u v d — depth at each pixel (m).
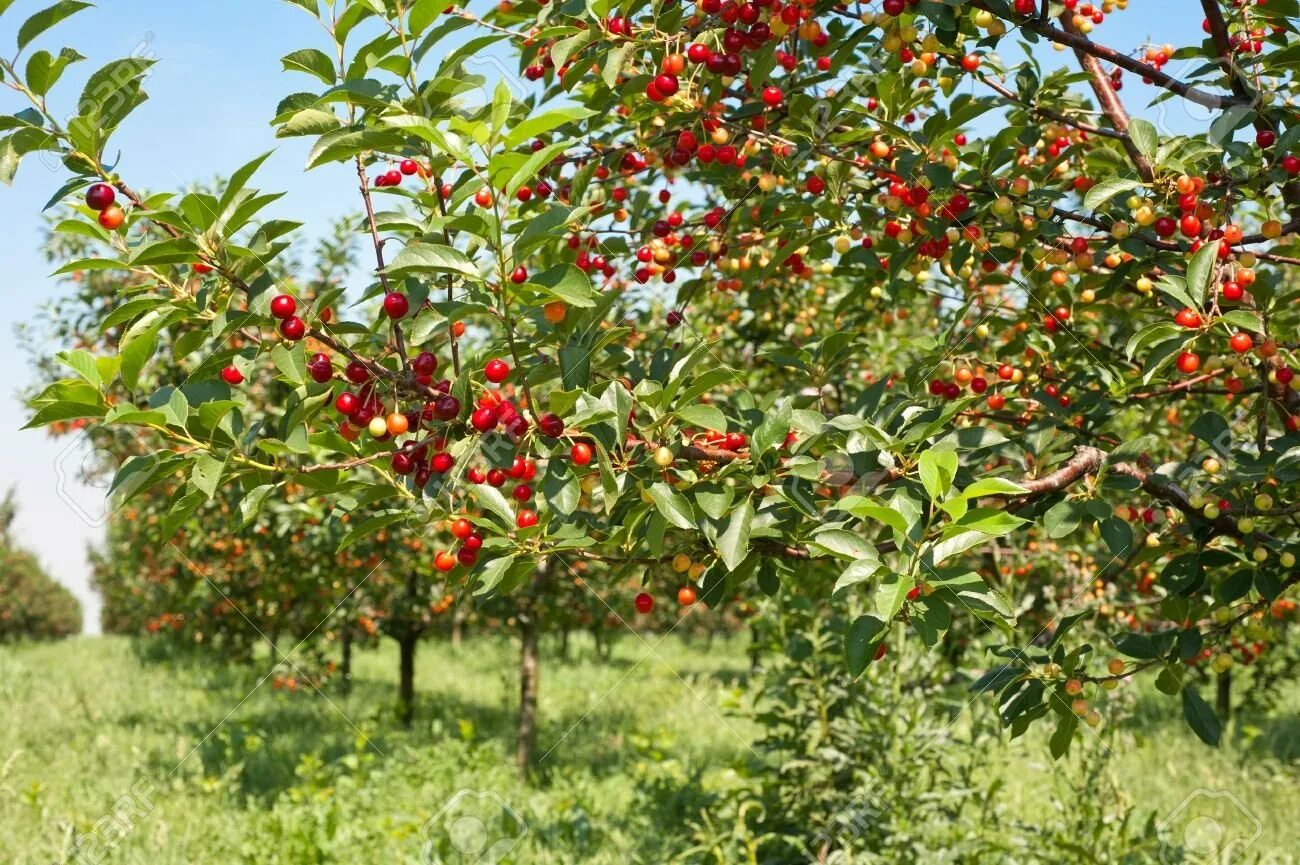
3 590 25.30
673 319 2.98
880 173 3.03
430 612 10.01
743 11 2.65
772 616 5.53
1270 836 5.77
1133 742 7.07
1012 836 4.96
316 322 2.18
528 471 2.38
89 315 8.38
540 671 15.51
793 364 3.09
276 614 9.49
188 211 2.05
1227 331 2.60
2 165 2.04
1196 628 2.73
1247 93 2.77
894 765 4.92
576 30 2.52
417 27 2.32
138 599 16.30
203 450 2.14
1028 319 3.54
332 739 9.36
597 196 3.22
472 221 2.02
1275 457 2.59
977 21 2.83
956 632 6.07
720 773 6.60
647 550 2.72
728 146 2.94
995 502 2.77
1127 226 2.75
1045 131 3.28
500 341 2.42
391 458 2.37
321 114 2.24
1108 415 3.30
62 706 11.49
